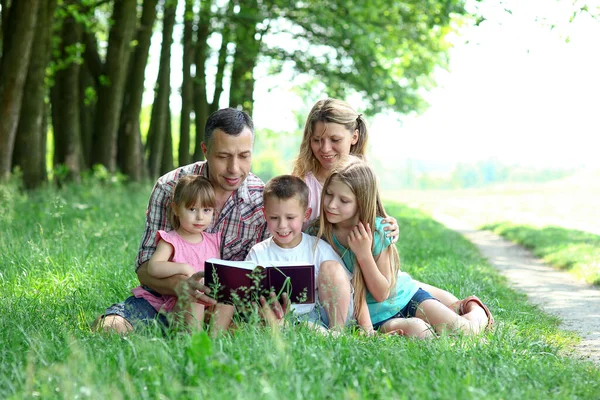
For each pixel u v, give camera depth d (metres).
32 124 17.81
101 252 8.64
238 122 5.54
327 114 6.32
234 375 3.85
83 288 6.97
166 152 27.69
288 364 4.07
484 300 7.62
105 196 17.70
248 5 23.91
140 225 12.45
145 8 22.48
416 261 10.95
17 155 17.73
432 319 5.81
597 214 29.09
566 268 12.38
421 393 3.80
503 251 15.84
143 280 5.62
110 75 20.91
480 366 4.54
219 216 5.83
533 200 41.53
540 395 4.04
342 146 6.32
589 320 7.60
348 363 4.34
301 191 5.65
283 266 5.18
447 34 20.20
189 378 3.88
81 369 3.95
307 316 5.34
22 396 3.69
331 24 23.05
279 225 5.64
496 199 45.06
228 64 28.70
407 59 25.75
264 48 26.11
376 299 5.81
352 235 5.66
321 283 5.59
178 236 5.67
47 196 16.03
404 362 4.37
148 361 4.16
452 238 17.31
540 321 7.05
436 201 45.19
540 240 16.34
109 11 25.52
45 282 7.32
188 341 4.36
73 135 20.58
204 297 5.20
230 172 5.58
